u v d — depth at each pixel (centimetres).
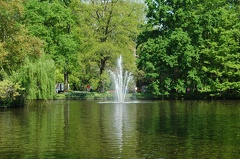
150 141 2084
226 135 2255
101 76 6881
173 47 6331
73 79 7350
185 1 6450
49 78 4638
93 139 2152
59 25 6619
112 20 6944
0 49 3928
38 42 4312
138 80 8025
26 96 4494
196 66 6488
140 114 3522
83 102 5600
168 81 6366
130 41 7219
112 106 4666
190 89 6881
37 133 2361
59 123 2844
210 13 6356
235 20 6397
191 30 6475
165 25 6662
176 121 2931
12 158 1712
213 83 6197
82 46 6950
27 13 6362
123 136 2245
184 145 1973
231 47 6191
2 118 3181
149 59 6425
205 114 3459
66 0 7100
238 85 6056
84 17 6962
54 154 1784
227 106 4528
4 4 4081
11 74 4428
